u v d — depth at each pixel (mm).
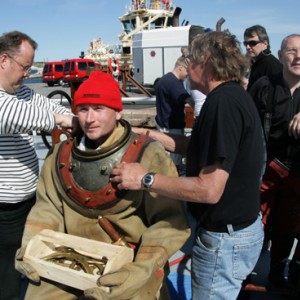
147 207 1859
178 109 4395
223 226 1833
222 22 3078
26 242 1896
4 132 2045
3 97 2039
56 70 27266
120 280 1566
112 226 1858
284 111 2600
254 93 2756
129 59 25641
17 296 2555
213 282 1893
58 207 1986
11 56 2090
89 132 1830
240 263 1886
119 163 1787
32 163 2385
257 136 1777
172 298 2900
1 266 2443
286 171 2650
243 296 2834
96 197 1806
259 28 3854
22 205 2385
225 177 1668
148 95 9281
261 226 1976
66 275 1675
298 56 2535
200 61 1837
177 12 16281
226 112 1668
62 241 1811
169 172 1858
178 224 1841
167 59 16391
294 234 2779
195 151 1814
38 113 2033
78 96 1810
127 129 1897
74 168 1862
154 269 1692
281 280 2848
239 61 1799
